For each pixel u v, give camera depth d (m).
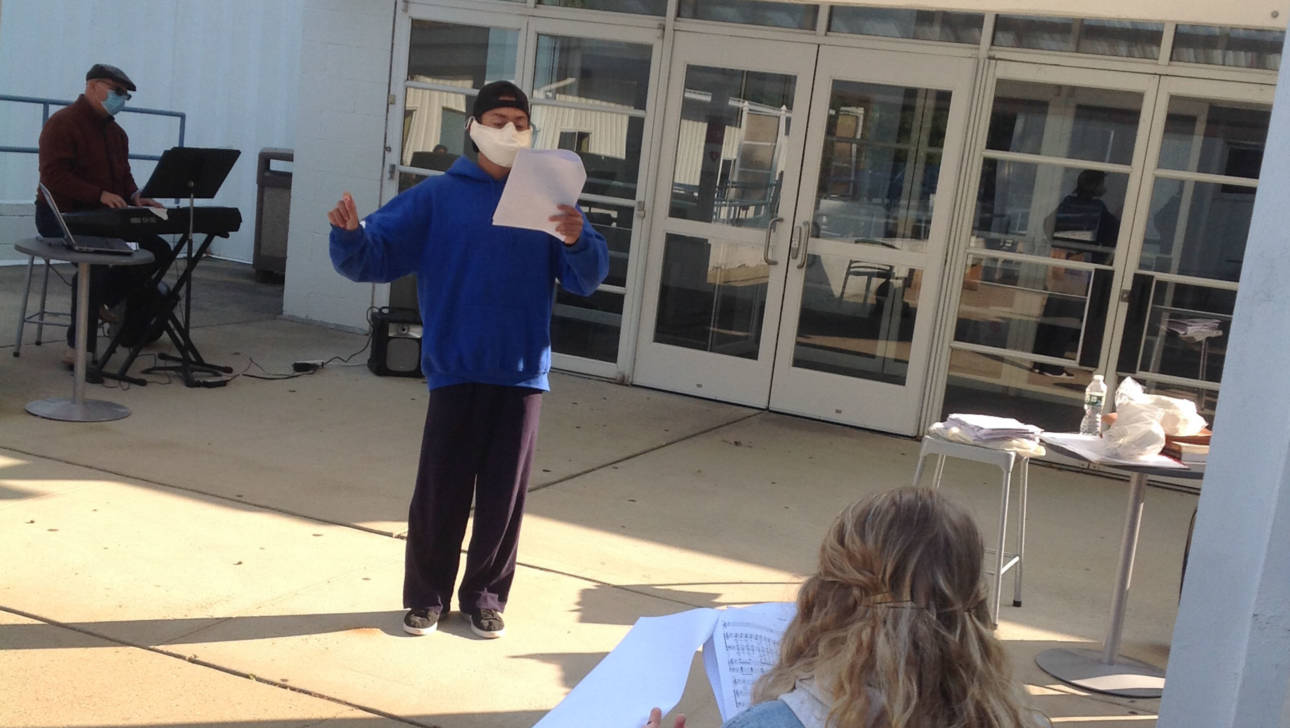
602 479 5.92
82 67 11.39
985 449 4.32
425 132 8.38
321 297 8.89
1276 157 2.28
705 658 1.80
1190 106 6.60
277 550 4.48
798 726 1.38
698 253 7.81
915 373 7.33
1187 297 6.76
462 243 3.68
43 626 3.63
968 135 7.05
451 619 4.01
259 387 7.06
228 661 3.52
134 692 3.28
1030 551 5.41
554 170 3.36
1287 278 2.26
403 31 8.30
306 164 8.74
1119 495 6.59
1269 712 2.30
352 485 5.37
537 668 3.69
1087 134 6.84
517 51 8.05
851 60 7.25
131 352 6.86
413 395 7.25
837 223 7.43
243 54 11.05
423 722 3.28
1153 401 4.09
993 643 1.40
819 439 7.15
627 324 8.02
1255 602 2.29
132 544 4.38
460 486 3.81
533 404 3.83
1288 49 2.29
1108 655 4.12
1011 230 7.07
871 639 1.37
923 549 1.39
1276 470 2.27
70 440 5.61
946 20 7.05
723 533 5.25
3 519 4.50
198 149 6.63
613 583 4.50
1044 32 6.86
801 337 7.62
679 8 7.64
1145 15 4.50
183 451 5.63
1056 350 7.05
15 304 8.73
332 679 3.48
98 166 7.11
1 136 10.85
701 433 7.02
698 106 7.66
